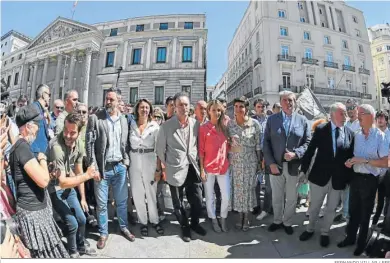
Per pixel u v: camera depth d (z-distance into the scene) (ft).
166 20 78.23
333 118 9.23
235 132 10.78
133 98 75.87
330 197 9.20
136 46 77.71
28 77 91.66
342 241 9.23
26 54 93.15
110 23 82.02
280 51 82.94
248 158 10.66
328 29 88.02
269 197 12.09
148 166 10.10
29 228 6.07
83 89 76.69
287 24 84.58
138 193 10.00
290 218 10.32
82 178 7.50
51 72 88.17
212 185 10.49
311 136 10.69
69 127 7.59
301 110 19.63
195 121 10.61
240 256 8.58
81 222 8.31
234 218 11.95
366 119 8.56
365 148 8.52
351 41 90.58
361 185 8.51
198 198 10.25
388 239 8.11
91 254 8.43
